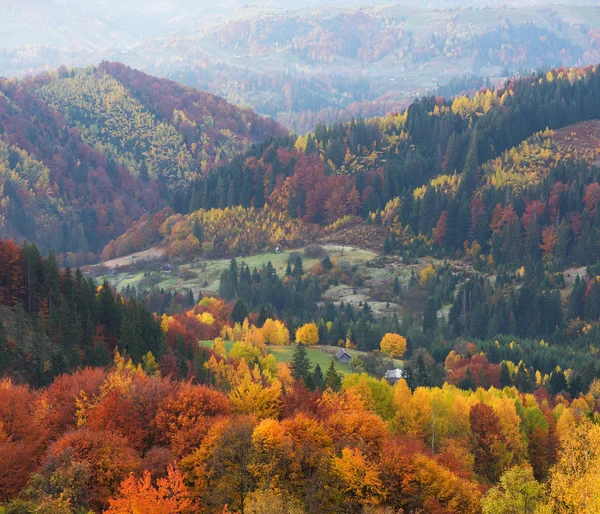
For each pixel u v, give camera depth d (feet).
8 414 336.90
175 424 351.25
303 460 331.36
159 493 267.39
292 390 462.19
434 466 333.01
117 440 314.55
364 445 346.54
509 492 311.06
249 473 318.86
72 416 372.58
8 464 288.10
